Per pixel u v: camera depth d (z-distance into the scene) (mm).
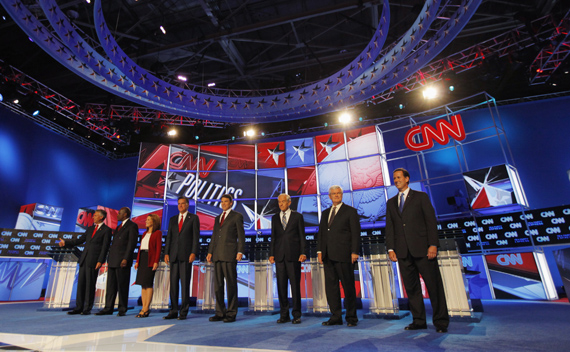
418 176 13070
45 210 12828
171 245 4625
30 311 5531
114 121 14164
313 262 4781
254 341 2580
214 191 12953
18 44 11438
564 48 11008
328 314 4531
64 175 14953
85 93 14148
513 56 10852
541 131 12180
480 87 12461
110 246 5250
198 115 10828
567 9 9406
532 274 6770
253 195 12781
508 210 9227
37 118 13938
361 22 10484
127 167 17438
